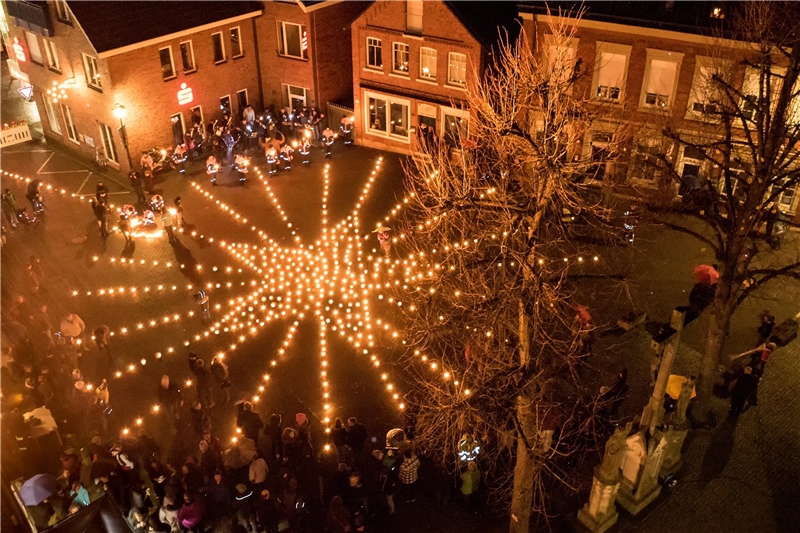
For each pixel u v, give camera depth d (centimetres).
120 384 2338
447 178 1988
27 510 1738
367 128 3812
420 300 2355
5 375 2222
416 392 2194
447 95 3431
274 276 2836
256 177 3578
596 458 1948
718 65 2461
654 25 2805
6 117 4109
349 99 4044
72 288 2780
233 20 3719
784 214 2747
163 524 1736
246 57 3906
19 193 3441
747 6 2298
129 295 2745
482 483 1894
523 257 1501
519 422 1559
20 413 2027
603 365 2266
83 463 2002
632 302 2562
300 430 1934
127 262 2934
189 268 2888
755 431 2025
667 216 2986
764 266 2700
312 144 3872
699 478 1889
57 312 2645
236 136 3766
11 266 2891
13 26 3694
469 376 1752
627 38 2902
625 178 2666
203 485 1877
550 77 1641
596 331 2355
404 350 2436
